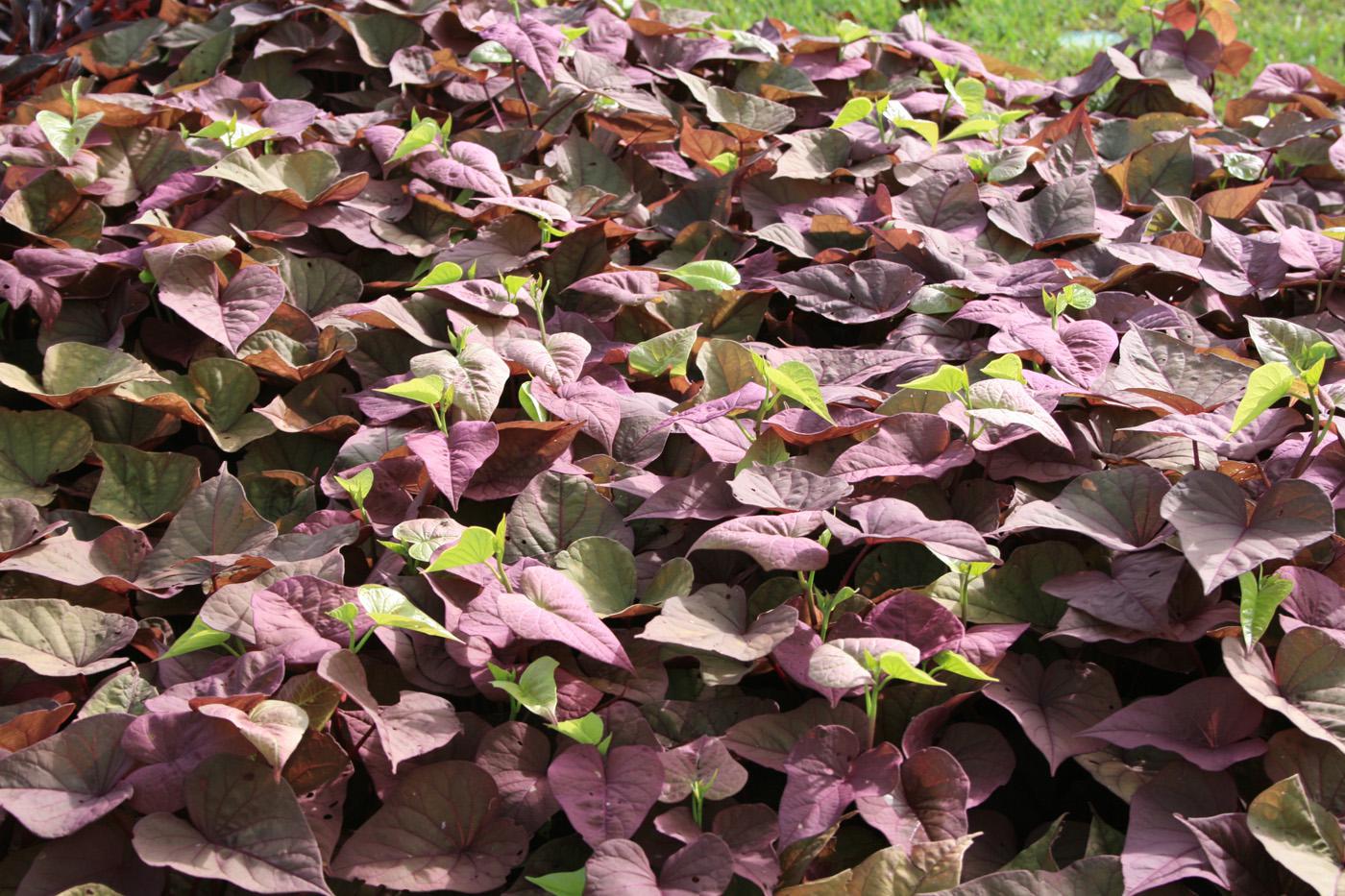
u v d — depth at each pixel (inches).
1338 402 88.8
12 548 85.0
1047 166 149.0
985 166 143.6
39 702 76.9
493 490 92.9
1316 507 74.6
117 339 110.6
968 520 89.9
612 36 160.6
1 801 63.4
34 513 87.8
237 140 129.0
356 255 132.3
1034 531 90.1
